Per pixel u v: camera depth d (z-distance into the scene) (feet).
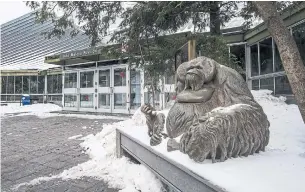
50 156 14.57
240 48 29.09
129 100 35.65
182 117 7.72
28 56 58.70
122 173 10.85
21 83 60.80
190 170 5.52
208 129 5.91
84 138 19.34
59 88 56.54
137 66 19.66
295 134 11.37
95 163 12.56
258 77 26.78
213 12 18.21
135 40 17.88
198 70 7.71
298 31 20.27
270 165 5.69
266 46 25.45
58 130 23.63
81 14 18.02
